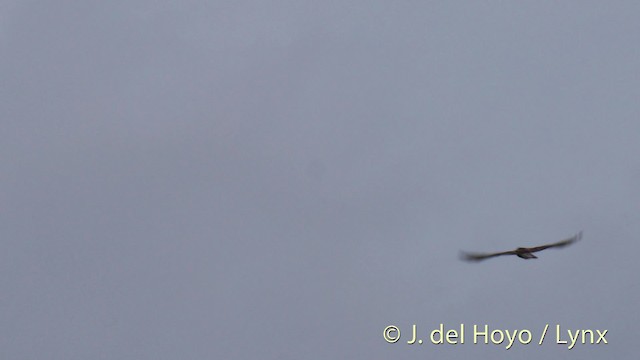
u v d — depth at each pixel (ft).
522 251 356.59
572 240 357.61
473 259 358.84
